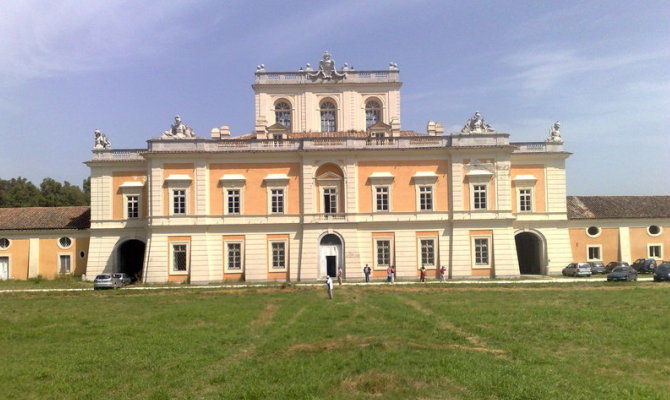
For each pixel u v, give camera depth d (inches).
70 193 4247.0
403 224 2336.4
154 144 2351.1
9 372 717.3
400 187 2354.8
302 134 2613.2
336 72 2711.6
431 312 1240.2
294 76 2723.9
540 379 638.5
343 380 644.1
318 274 2294.5
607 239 2544.3
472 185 2338.8
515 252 2321.6
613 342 853.8
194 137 2429.9
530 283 1964.8
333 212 2343.8
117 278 2146.9
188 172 2351.1
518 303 1380.4
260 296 1689.2
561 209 2482.8
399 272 2311.8
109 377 688.4
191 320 1168.8
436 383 627.8
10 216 2637.8
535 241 2559.1
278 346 856.9
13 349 876.6
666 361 737.0
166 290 1910.7
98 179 2449.6
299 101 2716.5
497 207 2326.5
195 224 2310.5
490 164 2349.9
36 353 839.7
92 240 2426.2
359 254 2304.4
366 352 783.7
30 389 642.2
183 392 620.4
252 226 2335.1
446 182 2354.8
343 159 2347.4
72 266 2518.5
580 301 1400.1
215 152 2342.5
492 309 1248.8
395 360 729.6
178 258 2324.1
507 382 623.2
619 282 1956.2
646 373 679.1
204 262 2298.2
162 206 2325.3
